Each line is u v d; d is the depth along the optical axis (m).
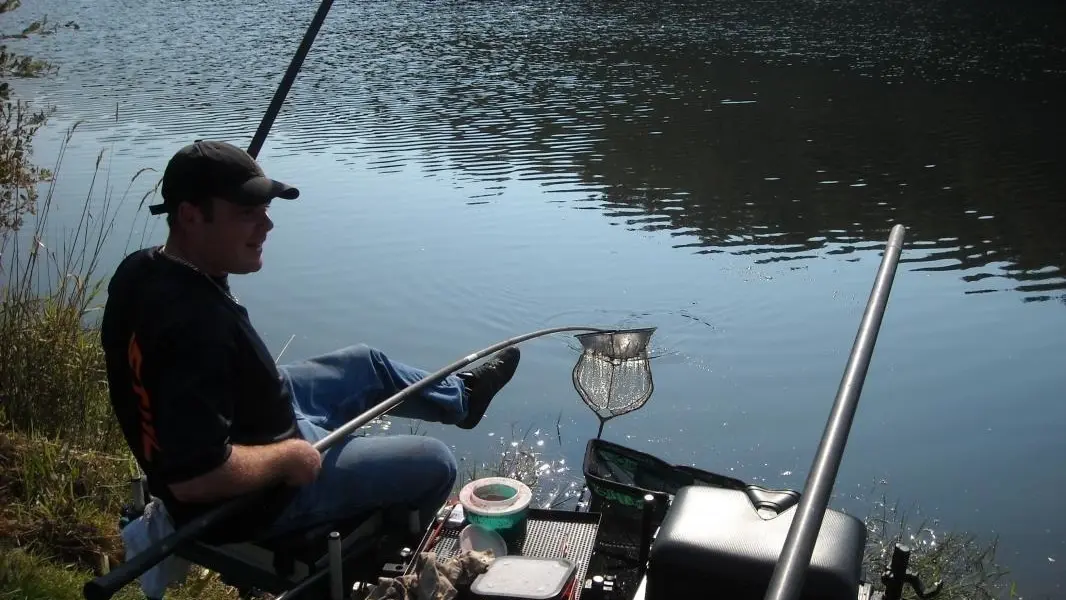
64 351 5.17
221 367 2.60
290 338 8.22
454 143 15.04
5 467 4.33
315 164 13.73
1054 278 9.80
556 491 6.00
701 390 7.45
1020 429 6.74
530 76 20.53
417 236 10.82
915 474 6.18
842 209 12.15
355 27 28.33
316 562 2.93
